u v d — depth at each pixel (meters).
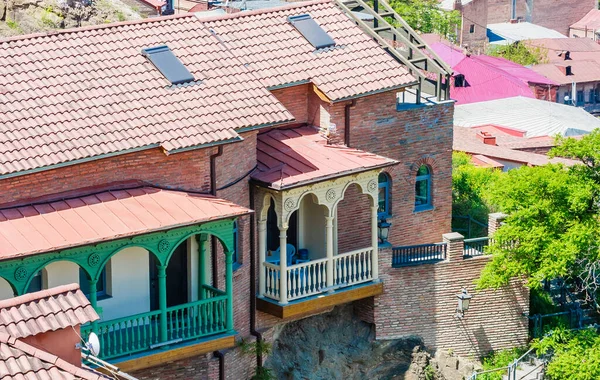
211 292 41.00
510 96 99.38
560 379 47.81
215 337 40.34
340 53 47.53
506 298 49.78
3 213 37.16
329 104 46.00
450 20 127.31
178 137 40.28
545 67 122.81
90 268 36.84
